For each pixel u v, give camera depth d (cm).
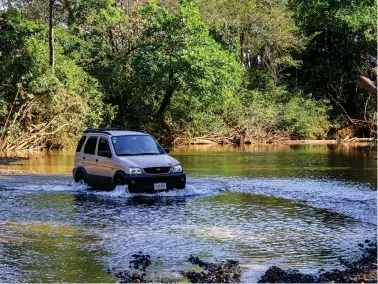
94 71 4012
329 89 5606
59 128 3325
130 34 4203
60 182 1911
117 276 835
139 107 4128
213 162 2767
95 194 1661
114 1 3994
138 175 1636
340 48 5494
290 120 4891
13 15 3531
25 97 3256
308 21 2827
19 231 1146
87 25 4109
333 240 1076
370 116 5197
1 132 3228
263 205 1484
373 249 993
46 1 4106
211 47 3975
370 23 5203
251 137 4606
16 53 3381
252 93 4922
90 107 3641
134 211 1379
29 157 2933
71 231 1148
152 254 968
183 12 3906
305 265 899
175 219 1280
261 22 5134
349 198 1608
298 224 1231
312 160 2900
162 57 3822
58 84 3300
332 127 5241
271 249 1005
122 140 1747
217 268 870
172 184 1670
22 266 891
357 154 3344
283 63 5441
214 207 1448
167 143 4197
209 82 3816
